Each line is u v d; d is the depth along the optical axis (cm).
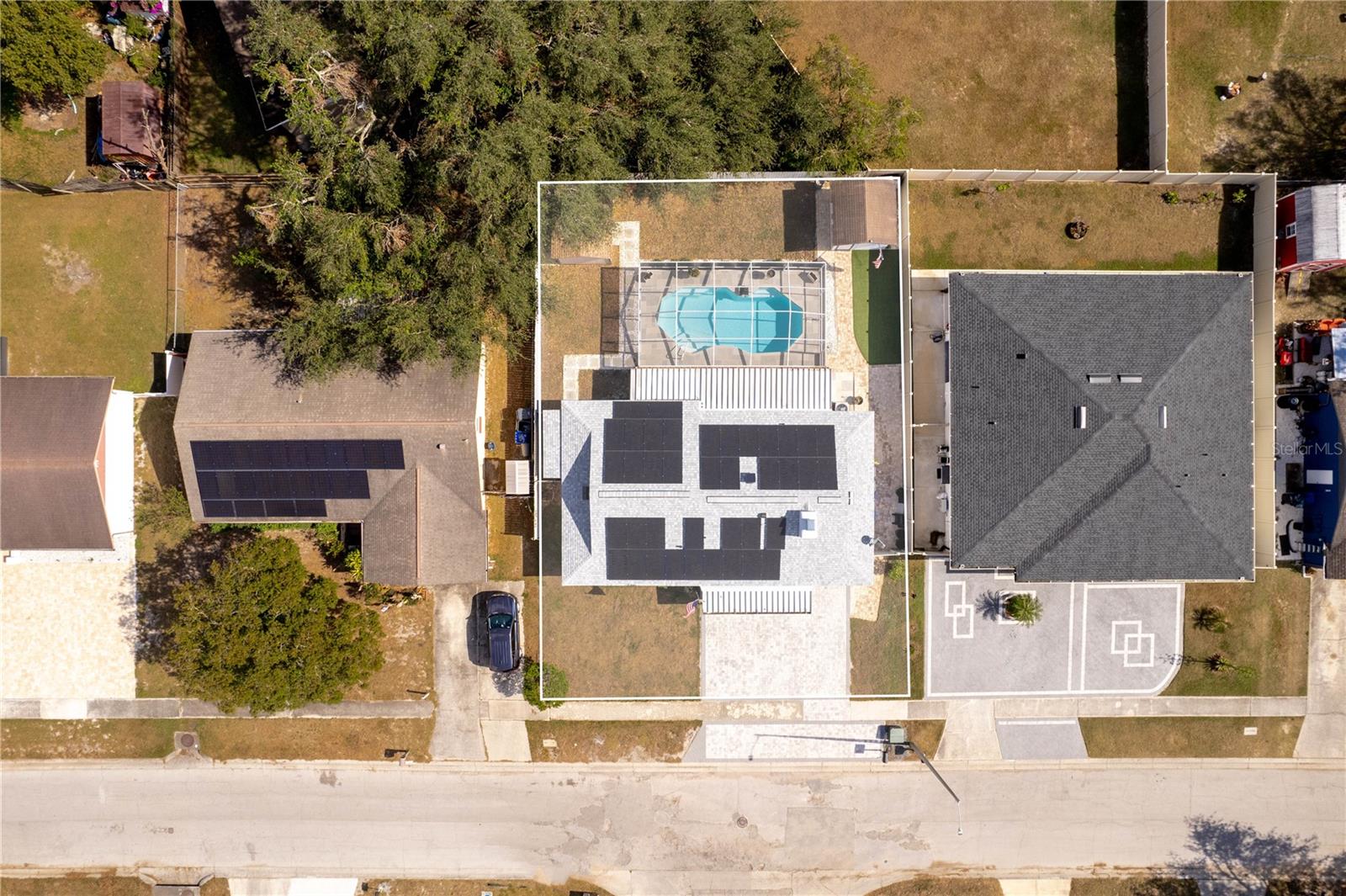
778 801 3550
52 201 3519
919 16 3531
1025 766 3541
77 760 3534
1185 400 3184
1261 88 3509
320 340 3125
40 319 3522
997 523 3216
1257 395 3422
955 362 3238
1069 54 3528
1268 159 3500
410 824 3575
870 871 3562
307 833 3572
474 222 3161
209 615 3150
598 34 3005
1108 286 3238
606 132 3184
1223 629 3500
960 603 3512
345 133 2997
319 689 3164
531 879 3581
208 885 3541
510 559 3525
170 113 3428
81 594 3525
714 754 3541
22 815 3538
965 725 3531
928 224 3472
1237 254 3488
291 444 3247
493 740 3556
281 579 3177
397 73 2892
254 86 3462
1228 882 3528
